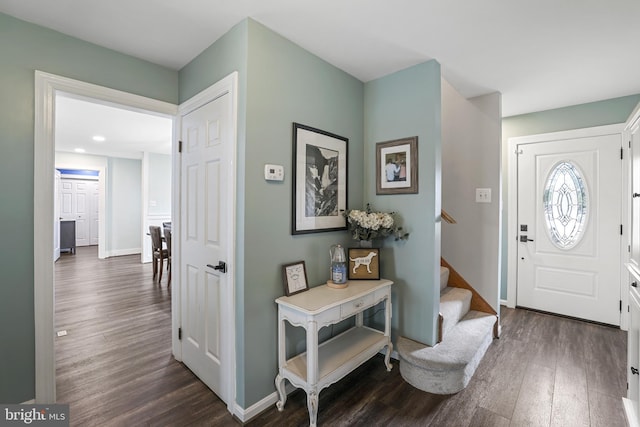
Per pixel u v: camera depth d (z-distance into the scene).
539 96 2.99
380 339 2.26
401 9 1.68
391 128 2.50
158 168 6.65
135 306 3.66
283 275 1.94
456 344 2.29
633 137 1.78
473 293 3.00
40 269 1.79
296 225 2.03
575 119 3.24
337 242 2.40
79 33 1.88
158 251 4.76
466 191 3.04
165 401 1.92
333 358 1.97
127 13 1.70
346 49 2.11
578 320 3.25
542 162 3.44
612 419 1.76
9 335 1.71
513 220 3.62
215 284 1.97
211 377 2.02
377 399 1.95
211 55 2.02
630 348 1.78
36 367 1.78
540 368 2.31
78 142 5.51
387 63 2.32
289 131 1.99
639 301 1.63
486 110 2.92
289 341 2.02
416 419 1.76
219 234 1.92
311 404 1.68
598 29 1.85
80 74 1.93
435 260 2.27
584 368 2.31
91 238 8.72
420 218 2.33
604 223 3.12
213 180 1.99
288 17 1.75
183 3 1.62
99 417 1.78
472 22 1.80
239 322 1.77
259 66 1.79
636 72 2.46
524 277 3.58
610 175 3.08
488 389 2.05
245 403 1.75
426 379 2.04
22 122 1.74
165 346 2.67
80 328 3.02
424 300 2.31
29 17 1.72
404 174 2.41
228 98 1.83
